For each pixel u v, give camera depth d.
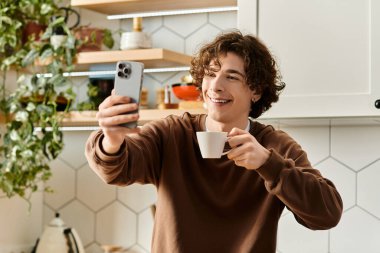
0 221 2.73
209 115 1.71
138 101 1.43
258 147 1.46
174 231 1.68
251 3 2.32
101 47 2.72
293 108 2.27
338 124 2.58
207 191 1.71
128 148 1.62
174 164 1.73
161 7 2.70
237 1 2.47
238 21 2.34
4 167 2.58
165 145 1.75
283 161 1.49
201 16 2.79
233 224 1.68
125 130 1.42
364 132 2.59
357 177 2.58
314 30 2.26
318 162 2.63
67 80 2.58
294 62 2.27
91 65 2.69
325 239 2.61
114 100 1.42
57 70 2.59
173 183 1.72
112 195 2.93
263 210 1.68
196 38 2.79
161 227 1.71
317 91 2.25
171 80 2.82
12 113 2.66
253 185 1.69
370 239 2.56
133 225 2.89
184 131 1.77
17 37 2.65
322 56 2.25
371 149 2.58
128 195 2.90
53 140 2.64
